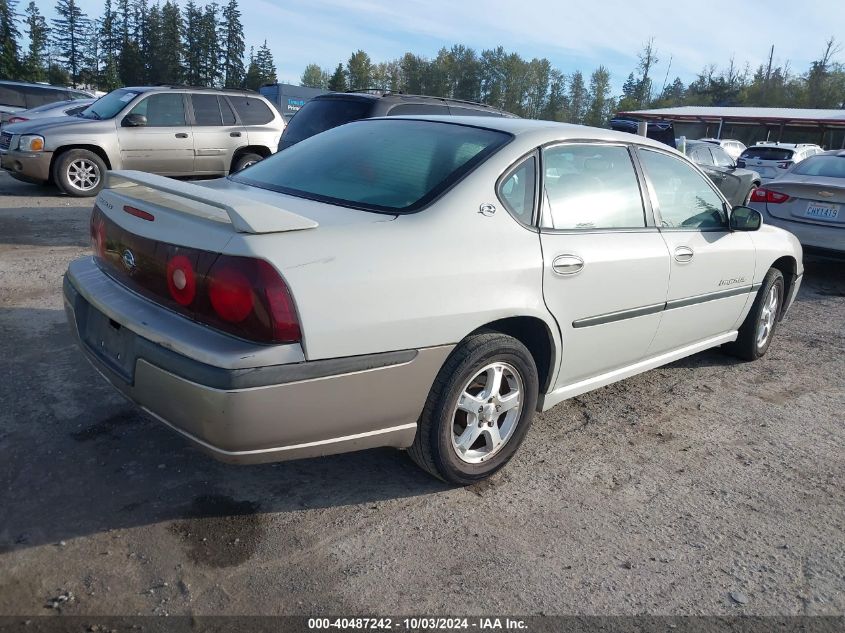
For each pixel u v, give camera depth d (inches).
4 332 177.0
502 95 4571.9
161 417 99.0
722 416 165.2
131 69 3622.0
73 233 305.4
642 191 148.4
